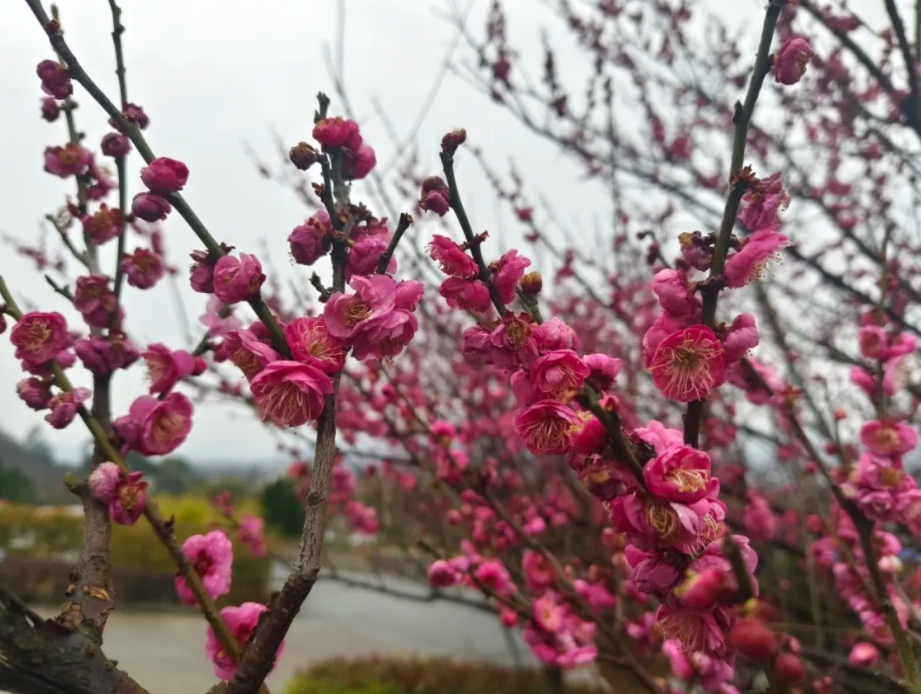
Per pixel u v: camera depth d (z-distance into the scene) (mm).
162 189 1277
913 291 4121
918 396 4125
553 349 1195
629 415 4770
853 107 4188
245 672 962
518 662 7344
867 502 1787
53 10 1445
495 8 4852
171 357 1591
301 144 1317
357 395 5141
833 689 3510
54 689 967
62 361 1597
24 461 21062
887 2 2955
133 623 9406
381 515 5711
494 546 3693
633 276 6434
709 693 2320
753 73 1248
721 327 1215
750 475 5781
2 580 966
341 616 12469
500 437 4938
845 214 4992
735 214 1220
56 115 1875
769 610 884
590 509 4586
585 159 5344
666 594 1047
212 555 1496
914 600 2514
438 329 5664
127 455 1552
